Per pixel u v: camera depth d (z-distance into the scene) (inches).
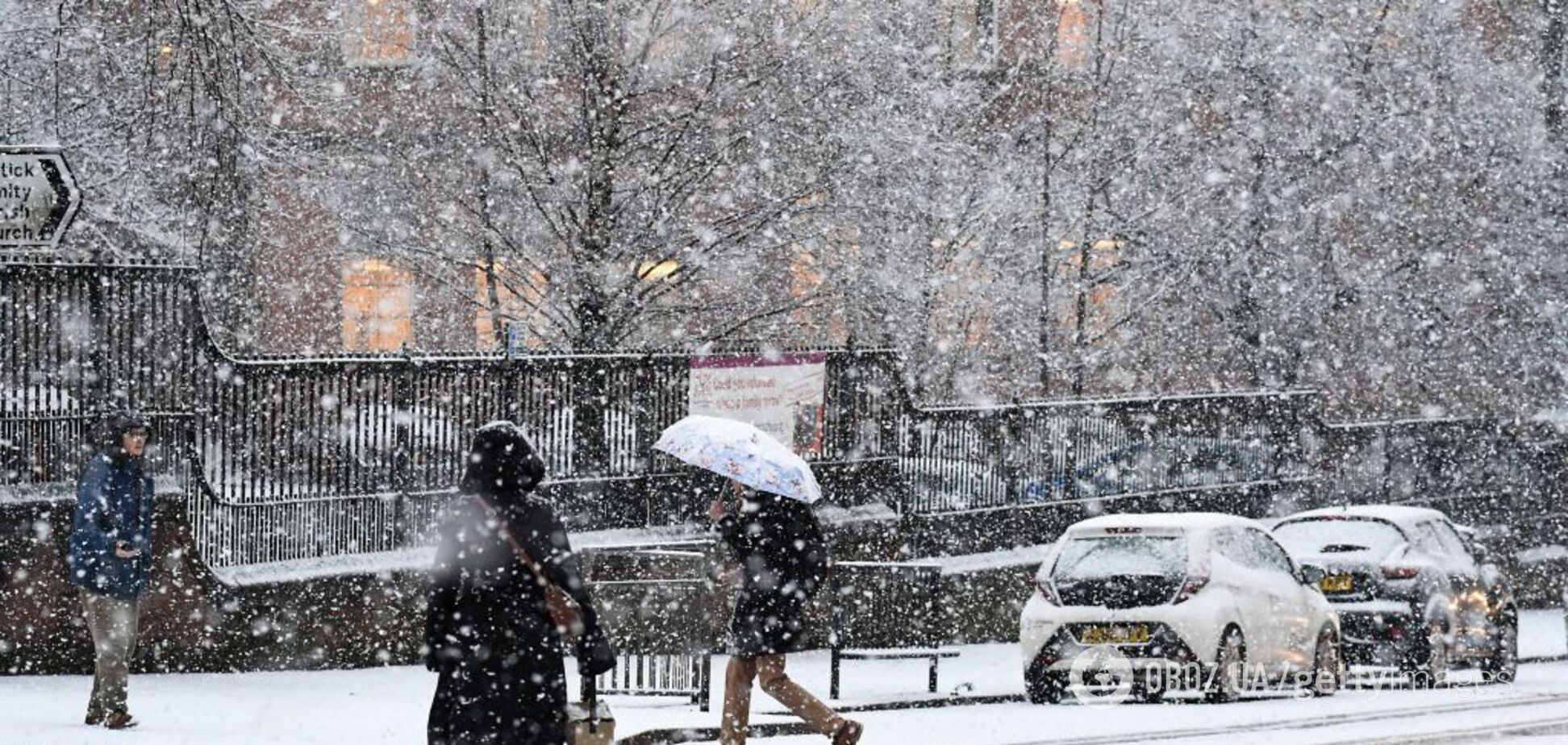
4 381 1251.2
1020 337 2333.9
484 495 692.1
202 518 1328.7
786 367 1697.8
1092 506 1989.4
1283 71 2571.4
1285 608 1434.5
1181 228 2514.8
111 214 1798.7
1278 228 2561.5
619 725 1093.1
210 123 1411.2
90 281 1282.0
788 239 1925.4
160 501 1298.0
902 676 1525.6
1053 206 2331.4
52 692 1180.5
